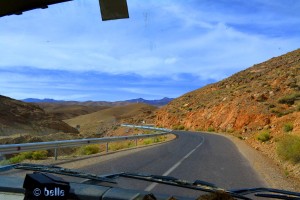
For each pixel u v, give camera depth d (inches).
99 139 853.8
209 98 4163.4
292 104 2316.7
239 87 3759.8
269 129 1695.4
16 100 4527.6
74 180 146.6
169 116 4389.8
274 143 1178.0
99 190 118.8
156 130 3100.4
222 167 608.4
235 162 705.0
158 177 158.4
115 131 4180.6
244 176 521.0
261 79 3656.5
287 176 593.6
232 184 444.8
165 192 212.8
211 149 1017.5
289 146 772.6
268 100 2647.6
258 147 1220.5
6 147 535.2
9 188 123.7
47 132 3705.7
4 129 3171.8
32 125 3678.6
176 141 1433.3
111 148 1154.0
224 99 3408.0
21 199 116.4
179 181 150.7
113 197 111.7
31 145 589.3
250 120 2417.6
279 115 2133.4
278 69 3804.1
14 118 3639.3
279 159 825.5
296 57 4126.5
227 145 1235.9
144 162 629.0
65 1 72.2
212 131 2923.2
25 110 4094.5
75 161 627.2
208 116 3376.0
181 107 4530.0
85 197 114.0
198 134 2250.2
